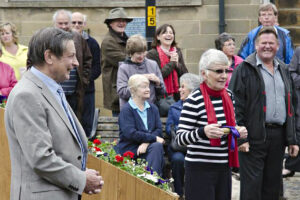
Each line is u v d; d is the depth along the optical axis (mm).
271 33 6199
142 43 7547
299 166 7922
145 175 5281
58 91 3859
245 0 10891
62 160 3654
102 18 11109
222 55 5230
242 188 6383
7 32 8133
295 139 6348
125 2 10977
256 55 6320
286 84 6328
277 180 6391
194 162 5273
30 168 3652
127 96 7441
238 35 10945
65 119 3756
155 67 7742
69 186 3666
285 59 8508
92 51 8555
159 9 11055
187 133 5188
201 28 11016
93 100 8336
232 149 5246
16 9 11250
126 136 6859
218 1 10930
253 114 6246
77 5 11094
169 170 7543
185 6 10984
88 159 5723
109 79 8352
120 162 5562
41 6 11188
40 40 3736
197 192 5277
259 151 6270
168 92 8172
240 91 6262
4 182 6273
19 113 3586
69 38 3787
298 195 7574
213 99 5305
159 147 6852
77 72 7609
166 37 8211
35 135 3564
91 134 8008
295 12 11148
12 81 7516
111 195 5484
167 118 7363
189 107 5277
